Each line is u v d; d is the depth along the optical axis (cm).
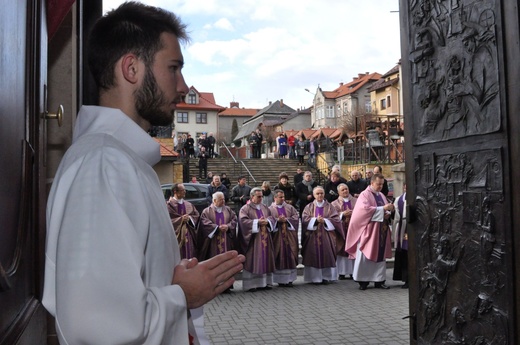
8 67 141
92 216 103
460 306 316
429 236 354
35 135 192
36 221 191
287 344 563
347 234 927
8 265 141
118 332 95
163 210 124
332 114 7406
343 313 709
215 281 124
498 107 276
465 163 310
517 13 260
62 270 99
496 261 279
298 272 1060
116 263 99
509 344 268
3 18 133
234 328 636
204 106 6341
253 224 877
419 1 359
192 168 2644
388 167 2120
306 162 2825
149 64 130
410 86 376
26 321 153
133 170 115
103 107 129
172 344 111
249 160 2769
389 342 564
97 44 131
